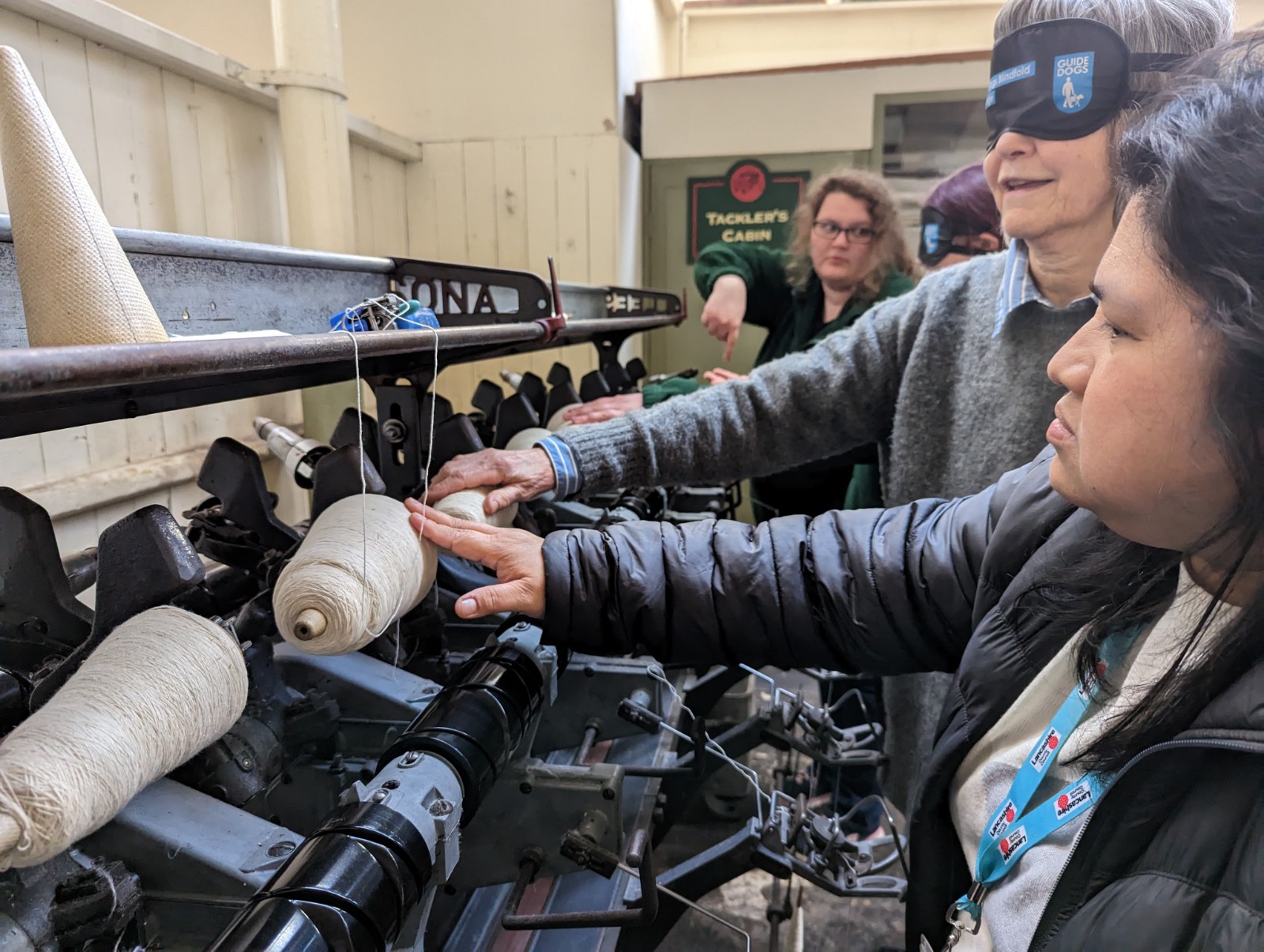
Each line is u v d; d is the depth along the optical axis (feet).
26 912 1.79
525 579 2.77
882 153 8.75
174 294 2.48
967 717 2.46
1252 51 1.44
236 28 7.91
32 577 2.35
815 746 4.61
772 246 9.18
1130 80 3.05
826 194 7.22
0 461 4.36
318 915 1.65
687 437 4.13
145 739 1.78
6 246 1.99
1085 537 2.13
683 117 8.92
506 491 3.33
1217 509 1.56
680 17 12.82
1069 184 3.24
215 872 2.01
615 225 8.62
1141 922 1.50
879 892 3.45
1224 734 1.44
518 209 8.79
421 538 2.75
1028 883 2.07
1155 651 1.90
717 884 3.65
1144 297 1.48
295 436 3.34
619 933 3.21
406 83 8.70
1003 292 3.70
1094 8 3.04
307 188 6.03
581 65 8.39
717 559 2.91
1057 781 2.11
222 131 5.86
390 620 2.46
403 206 8.87
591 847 2.85
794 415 4.38
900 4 12.46
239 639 2.66
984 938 2.23
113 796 1.69
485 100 8.61
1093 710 2.04
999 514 2.73
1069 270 3.44
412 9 8.50
